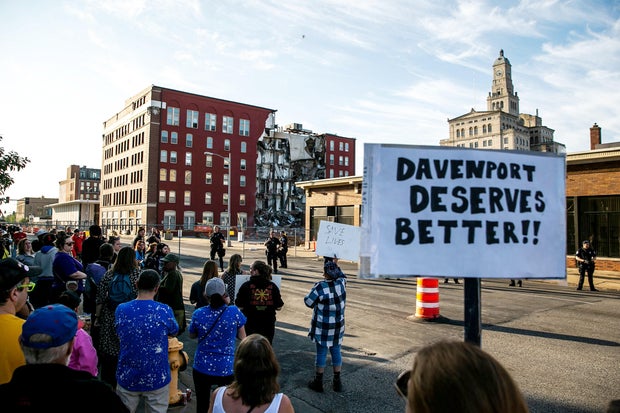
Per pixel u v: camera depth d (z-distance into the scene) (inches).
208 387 161.3
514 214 112.7
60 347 82.4
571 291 575.5
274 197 3309.5
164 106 2554.1
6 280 109.3
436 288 376.5
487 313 408.5
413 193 109.8
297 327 352.2
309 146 3619.6
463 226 109.9
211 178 2691.9
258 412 102.2
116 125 3024.1
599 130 1362.0
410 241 108.2
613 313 411.2
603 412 192.5
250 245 1552.7
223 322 162.1
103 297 183.2
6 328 107.0
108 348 179.2
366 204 108.7
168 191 2546.8
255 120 2891.2
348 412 195.9
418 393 54.2
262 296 215.3
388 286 599.2
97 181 5059.1
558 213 116.3
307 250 1279.5
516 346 295.1
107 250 257.8
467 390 50.9
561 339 313.0
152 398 144.5
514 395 53.1
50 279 274.2
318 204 1251.8
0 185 534.3
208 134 2696.9
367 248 107.5
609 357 270.5
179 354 202.1
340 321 221.8
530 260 112.1
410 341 307.9
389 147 110.6
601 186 746.2
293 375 242.1
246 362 103.7
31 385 72.9
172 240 1886.1
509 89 5182.1
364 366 256.7
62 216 4057.6
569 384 225.1
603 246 745.0
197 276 679.1
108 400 76.2
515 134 4517.7
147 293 149.2
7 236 653.3
